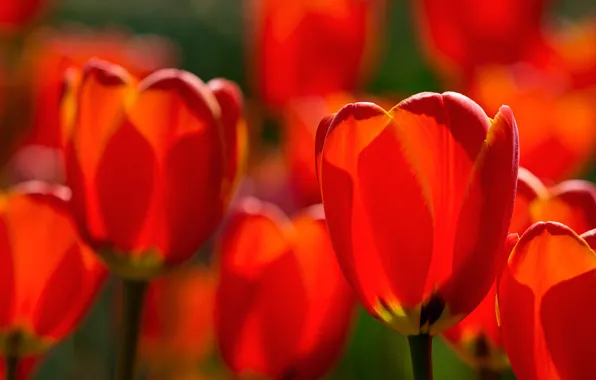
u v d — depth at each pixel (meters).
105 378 1.08
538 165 1.10
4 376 0.88
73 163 0.81
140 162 0.81
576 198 0.81
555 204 0.81
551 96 1.10
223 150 0.81
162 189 0.81
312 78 1.12
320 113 1.03
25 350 0.85
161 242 0.81
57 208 0.85
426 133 0.75
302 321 0.86
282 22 1.11
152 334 1.01
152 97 0.80
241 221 0.87
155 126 0.81
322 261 0.86
